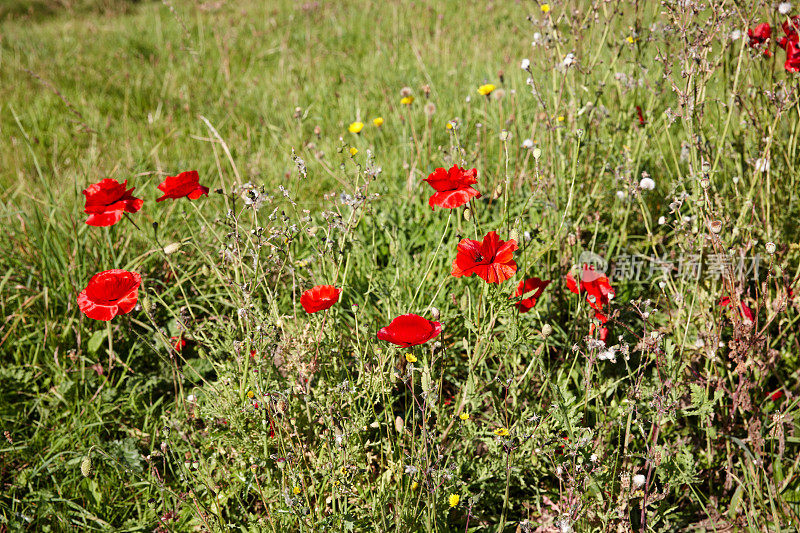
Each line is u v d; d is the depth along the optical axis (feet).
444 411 6.87
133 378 8.05
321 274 8.11
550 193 8.91
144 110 16.70
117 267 9.05
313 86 16.96
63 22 30.27
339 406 6.47
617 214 8.89
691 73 6.51
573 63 8.21
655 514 5.90
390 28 22.52
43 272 9.04
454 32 21.24
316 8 25.40
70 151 14.02
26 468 7.12
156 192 11.36
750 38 6.93
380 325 8.00
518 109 11.66
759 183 7.22
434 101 14.38
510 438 5.83
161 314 8.97
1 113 16.52
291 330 7.06
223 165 12.85
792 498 6.18
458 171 6.10
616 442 6.75
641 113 9.14
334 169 11.95
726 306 6.73
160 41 22.72
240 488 6.55
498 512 6.57
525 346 7.26
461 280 8.32
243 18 25.43
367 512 5.79
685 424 6.88
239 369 6.77
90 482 6.86
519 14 22.08
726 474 6.68
